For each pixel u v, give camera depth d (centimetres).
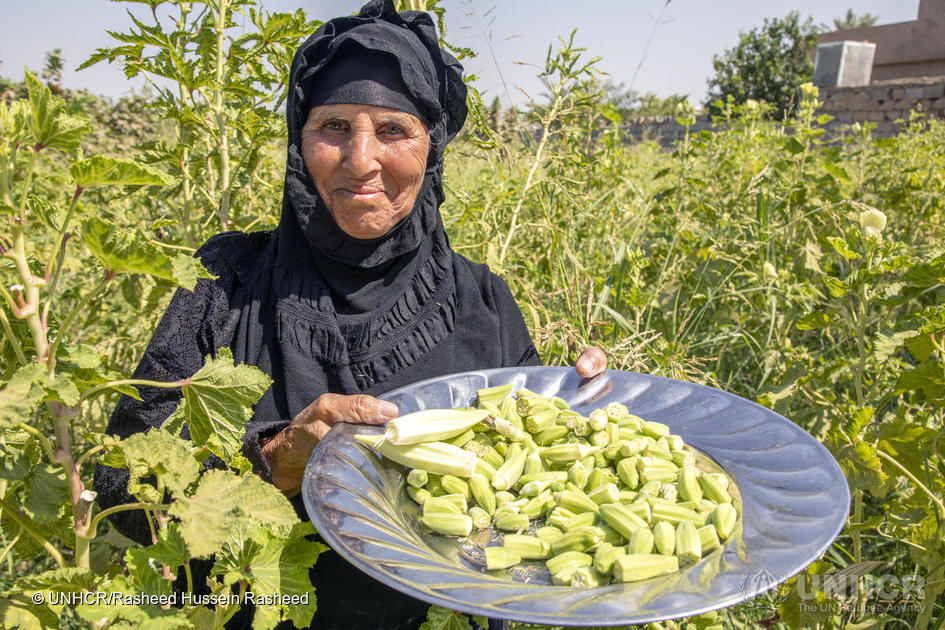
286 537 140
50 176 436
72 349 133
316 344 195
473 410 190
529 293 358
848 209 489
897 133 1302
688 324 410
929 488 224
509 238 357
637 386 216
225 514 118
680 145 517
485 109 359
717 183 578
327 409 174
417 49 189
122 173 116
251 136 285
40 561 289
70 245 462
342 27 188
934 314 211
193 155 315
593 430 192
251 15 288
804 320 269
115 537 272
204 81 271
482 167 571
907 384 217
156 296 327
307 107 188
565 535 157
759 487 161
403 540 146
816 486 152
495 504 174
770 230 452
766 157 532
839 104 1371
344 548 128
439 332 216
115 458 142
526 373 217
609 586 133
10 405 110
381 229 190
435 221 209
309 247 201
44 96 111
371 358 206
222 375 138
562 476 184
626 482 180
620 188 502
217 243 207
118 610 120
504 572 152
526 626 215
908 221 540
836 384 350
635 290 334
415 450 172
